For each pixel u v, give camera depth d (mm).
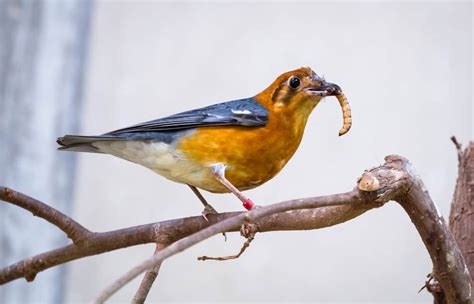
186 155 8352
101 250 6824
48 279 11320
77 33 11328
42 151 11086
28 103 11039
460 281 6145
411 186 5773
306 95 8570
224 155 8328
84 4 11430
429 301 13469
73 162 11445
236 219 5379
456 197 7332
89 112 14297
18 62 11008
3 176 10891
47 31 11133
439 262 6070
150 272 6207
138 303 6148
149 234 6836
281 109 8578
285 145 8633
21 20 11047
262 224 6461
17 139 10984
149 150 8453
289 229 6445
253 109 8539
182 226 6832
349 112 8406
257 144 8391
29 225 11031
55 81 11172
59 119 11188
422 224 5930
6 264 10930
